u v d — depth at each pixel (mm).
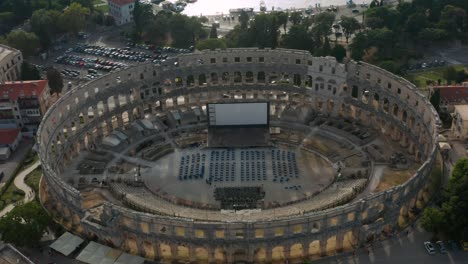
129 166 178250
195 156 183250
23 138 197750
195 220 129750
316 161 178125
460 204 133375
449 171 163375
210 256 132625
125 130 195375
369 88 187625
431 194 154125
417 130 173750
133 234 134750
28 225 135625
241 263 132500
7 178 173625
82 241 138875
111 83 191000
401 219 145250
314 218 126938
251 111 188750
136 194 162125
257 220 126250
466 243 132875
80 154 185500
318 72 195750
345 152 181250
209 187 166375
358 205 130000
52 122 168375
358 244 136375
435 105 195875
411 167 170750
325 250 134375
